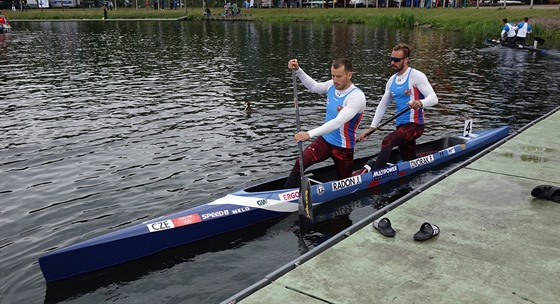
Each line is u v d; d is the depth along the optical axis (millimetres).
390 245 4320
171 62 22016
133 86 15852
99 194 6941
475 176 6145
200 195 6902
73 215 6277
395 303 3451
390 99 7809
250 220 6078
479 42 29141
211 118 11391
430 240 4402
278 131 10266
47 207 6516
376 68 19469
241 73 18578
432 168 8023
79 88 15523
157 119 11328
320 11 54750
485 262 4004
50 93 14664
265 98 13742
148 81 16844
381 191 7098
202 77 17688
